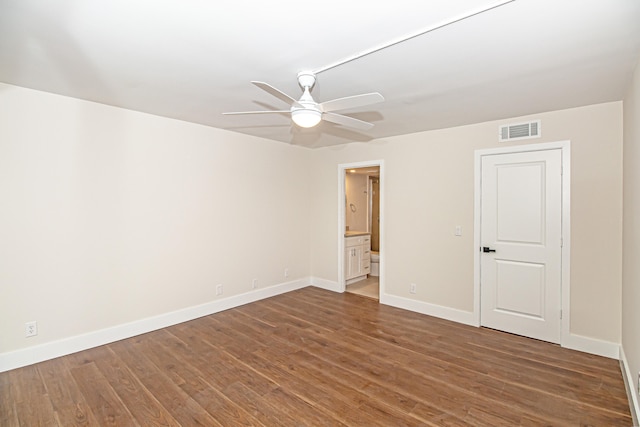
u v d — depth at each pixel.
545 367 2.67
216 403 2.19
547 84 2.43
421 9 1.52
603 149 2.85
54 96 2.77
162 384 2.41
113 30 1.72
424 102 2.85
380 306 4.28
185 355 2.87
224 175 4.06
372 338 3.25
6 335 2.58
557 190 3.10
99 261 3.06
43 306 2.75
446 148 3.79
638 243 2.02
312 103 2.17
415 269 4.08
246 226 4.34
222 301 4.08
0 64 2.17
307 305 4.31
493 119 3.39
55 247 2.81
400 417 2.05
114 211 3.15
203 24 1.66
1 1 1.45
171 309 3.59
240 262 4.29
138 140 3.29
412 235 4.10
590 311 2.94
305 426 1.97
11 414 2.06
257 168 4.45
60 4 1.48
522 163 3.29
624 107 2.67
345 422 2.00
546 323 3.17
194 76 2.34
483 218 3.54
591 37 1.77
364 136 4.30
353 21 1.63
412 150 4.09
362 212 6.84
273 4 1.48
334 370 2.62
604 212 2.86
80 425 1.97
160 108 3.15
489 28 1.68
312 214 5.32
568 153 3.02
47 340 2.77
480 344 3.11
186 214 3.70
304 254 5.24
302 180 5.17
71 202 2.88
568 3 1.47
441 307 3.86
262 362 2.75
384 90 2.56
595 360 2.79
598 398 2.24
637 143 2.08
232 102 2.95
